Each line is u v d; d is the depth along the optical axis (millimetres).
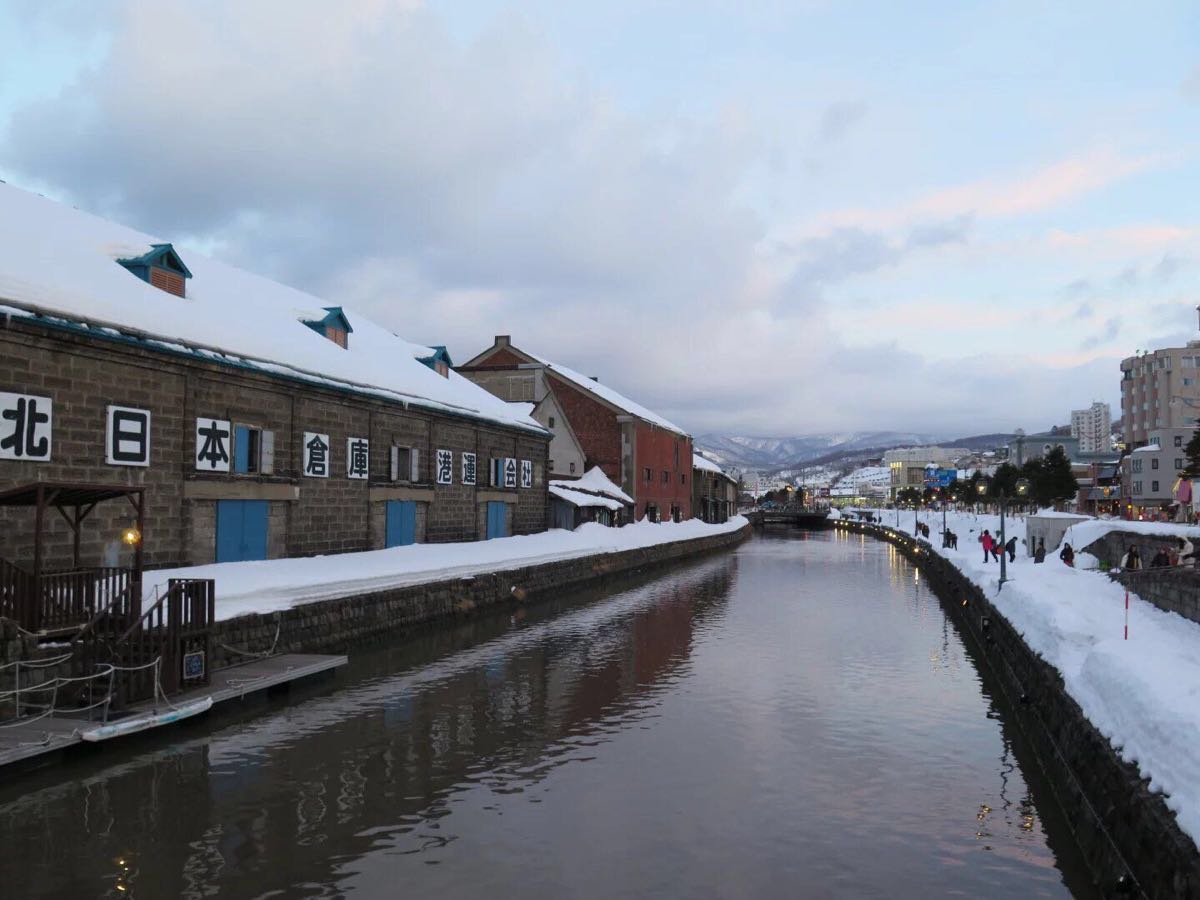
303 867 9758
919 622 31109
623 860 10086
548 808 11750
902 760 14188
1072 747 11820
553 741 15000
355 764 13461
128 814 11180
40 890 9094
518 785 12672
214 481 22906
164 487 21359
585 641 25781
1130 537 33500
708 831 11016
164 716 13812
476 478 39781
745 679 20406
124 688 13844
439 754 14117
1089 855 9930
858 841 10766
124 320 20016
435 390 37688
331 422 28375
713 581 46875
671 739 15227
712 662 22500
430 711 16953
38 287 18375
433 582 27500
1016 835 11055
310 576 23328
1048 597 21562
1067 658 14938
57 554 18250
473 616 29844
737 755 14320
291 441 26219
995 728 16312
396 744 14609
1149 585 22750
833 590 42344
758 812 11719
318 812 11422
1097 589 25641
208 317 24656
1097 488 99125
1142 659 12141
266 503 25359
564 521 52125
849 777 13273
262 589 20500
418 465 34438
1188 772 8094
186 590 15438
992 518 74812
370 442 30797
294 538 26453
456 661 22375
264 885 9289
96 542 19344
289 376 25328
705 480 98438
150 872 9547
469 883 9414
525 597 34688
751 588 43062
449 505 37125
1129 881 8422
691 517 87562
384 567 27578
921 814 11750
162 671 14609
